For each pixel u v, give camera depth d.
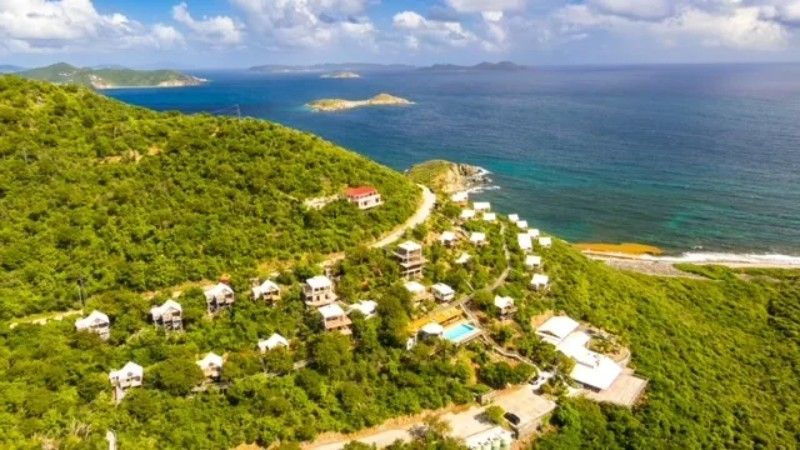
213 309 72.06
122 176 85.88
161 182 87.12
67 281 70.38
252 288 75.06
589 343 83.06
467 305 84.31
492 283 90.75
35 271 69.56
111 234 76.50
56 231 73.94
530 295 90.44
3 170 78.69
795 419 78.38
